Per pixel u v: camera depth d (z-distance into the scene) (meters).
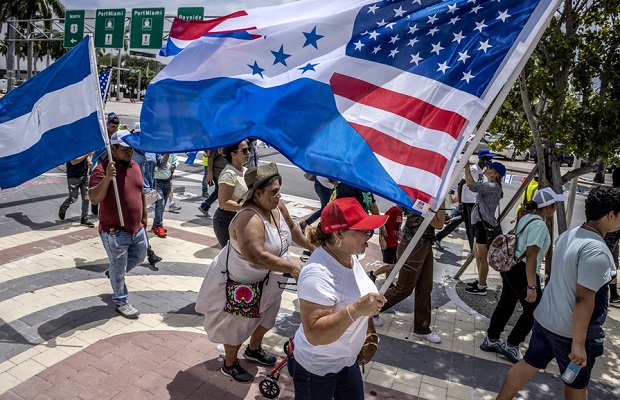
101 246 7.21
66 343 4.42
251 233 3.48
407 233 4.90
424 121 2.62
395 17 2.83
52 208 9.24
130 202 4.86
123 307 5.04
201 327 4.91
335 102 2.72
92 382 3.85
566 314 3.08
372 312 2.21
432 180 2.52
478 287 6.56
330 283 2.41
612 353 5.09
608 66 5.72
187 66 3.06
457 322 5.61
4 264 6.24
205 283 3.84
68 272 6.12
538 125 6.11
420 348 4.89
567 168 25.05
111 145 4.71
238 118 2.84
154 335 4.68
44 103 4.67
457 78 2.62
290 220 4.03
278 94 2.81
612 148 5.55
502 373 4.48
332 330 2.28
